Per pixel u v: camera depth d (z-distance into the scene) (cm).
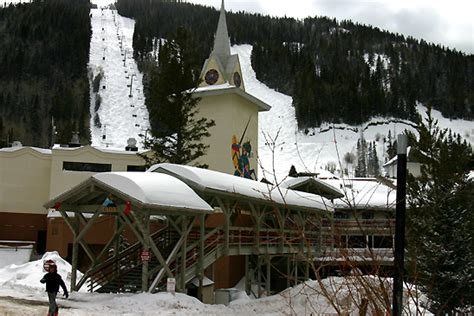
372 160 9106
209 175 2481
